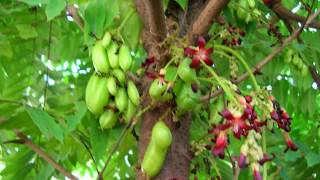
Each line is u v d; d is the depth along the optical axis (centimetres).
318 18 108
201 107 81
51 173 106
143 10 76
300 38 104
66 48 124
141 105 74
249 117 63
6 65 118
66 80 132
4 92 119
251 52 108
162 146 71
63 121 91
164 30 73
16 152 117
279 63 111
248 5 85
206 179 82
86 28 71
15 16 112
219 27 85
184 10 78
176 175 72
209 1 77
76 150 111
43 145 109
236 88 67
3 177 113
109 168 124
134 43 76
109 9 69
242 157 63
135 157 111
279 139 102
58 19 118
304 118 126
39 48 119
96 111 73
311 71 106
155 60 72
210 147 75
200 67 72
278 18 104
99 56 70
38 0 63
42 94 118
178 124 73
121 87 72
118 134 76
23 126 90
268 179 95
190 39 73
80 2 72
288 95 122
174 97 72
